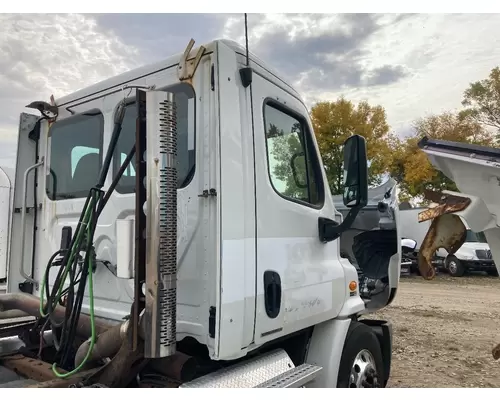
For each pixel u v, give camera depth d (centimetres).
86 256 255
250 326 245
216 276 227
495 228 315
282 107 302
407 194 2188
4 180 461
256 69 275
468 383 557
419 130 2342
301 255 301
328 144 1762
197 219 244
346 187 290
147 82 283
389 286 566
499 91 2261
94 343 242
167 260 212
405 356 674
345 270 356
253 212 255
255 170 262
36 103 342
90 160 318
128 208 278
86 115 325
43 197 356
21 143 362
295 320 287
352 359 348
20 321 354
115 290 285
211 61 248
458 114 2336
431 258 337
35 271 356
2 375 277
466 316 969
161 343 208
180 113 261
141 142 217
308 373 275
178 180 256
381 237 602
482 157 311
